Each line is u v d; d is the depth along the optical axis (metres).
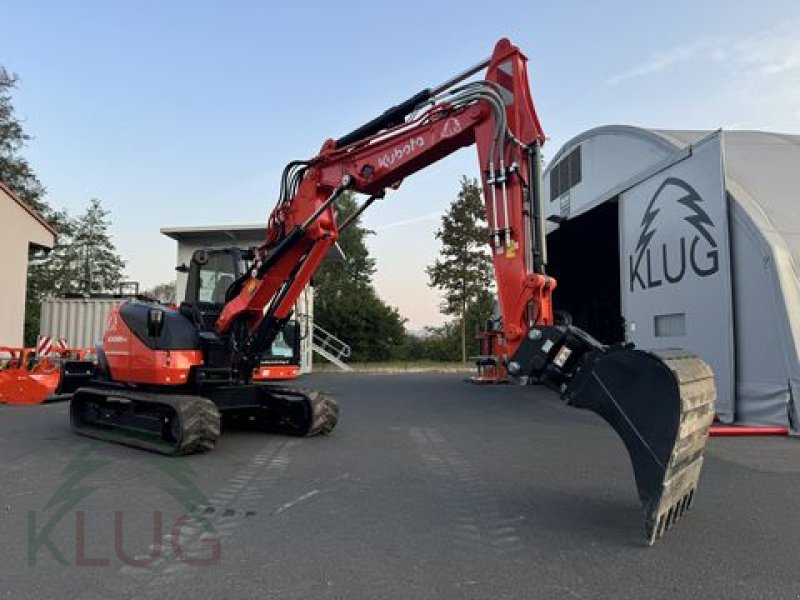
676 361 4.39
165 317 8.05
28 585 3.59
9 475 6.29
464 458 7.25
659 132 13.09
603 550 4.18
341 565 3.90
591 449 7.86
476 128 6.32
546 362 4.97
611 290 22.83
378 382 20.19
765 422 9.53
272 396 8.94
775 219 10.11
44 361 13.85
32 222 20.36
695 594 3.48
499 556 4.07
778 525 4.71
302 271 8.16
